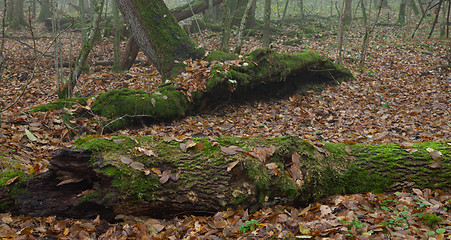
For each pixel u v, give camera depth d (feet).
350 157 10.35
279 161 9.82
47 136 15.74
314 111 22.52
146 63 38.27
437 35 49.60
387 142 16.56
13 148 13.80
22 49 44.24
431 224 8.30
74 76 19.92
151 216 9.45
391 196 9.87
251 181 9.38
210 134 18.30
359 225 8.13
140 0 24.06
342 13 34.24
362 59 34.63
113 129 17.90
